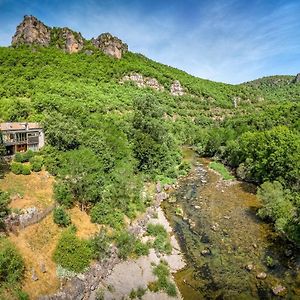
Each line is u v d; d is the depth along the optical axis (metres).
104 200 44.69
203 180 71.00
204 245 42.16
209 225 47.97
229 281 34.66
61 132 54.88
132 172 59.47
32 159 51.22
